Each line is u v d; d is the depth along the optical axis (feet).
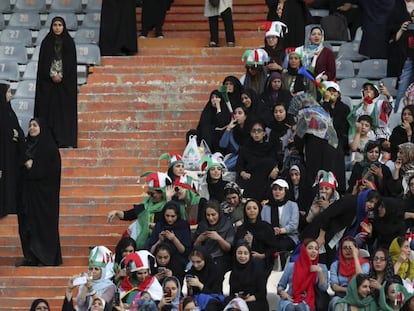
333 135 165.27
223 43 205.26
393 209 151.84
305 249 147.95
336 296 147.64
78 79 193.98
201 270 148.97
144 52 201.67
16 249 167.94
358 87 190.70
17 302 158.30
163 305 146.61
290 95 178.40
